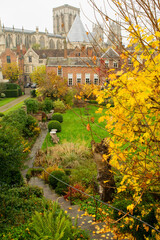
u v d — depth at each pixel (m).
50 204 8.64
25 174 14.87
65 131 25.22
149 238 5.75
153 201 6.71
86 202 9.84
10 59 73.44
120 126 3.94
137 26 3.64
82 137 22.55
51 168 14.41
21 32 116.88
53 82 36.84
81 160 16.47
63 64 46.28
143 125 3.90
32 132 23.02
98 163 8.34
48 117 31.56
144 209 6.52
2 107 41.34
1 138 10.79
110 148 4.32
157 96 3.68
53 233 5.55
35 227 5.80
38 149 18.39
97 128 24.47
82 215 8.45
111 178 8.84
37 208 8.36
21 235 6.10
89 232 7.05
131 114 4.03
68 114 33.28
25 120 22.69
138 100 3.49
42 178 14.18
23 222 7.20
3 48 78.06
